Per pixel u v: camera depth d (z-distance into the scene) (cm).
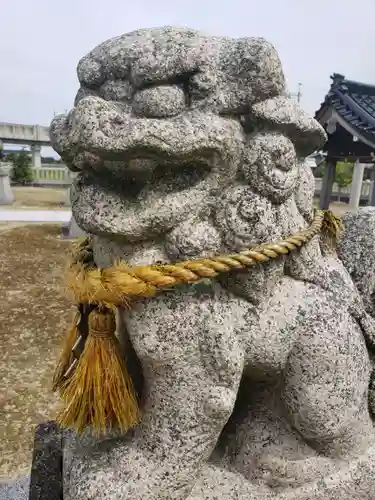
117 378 80
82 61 79
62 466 101
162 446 82
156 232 77
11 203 916
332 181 522
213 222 79
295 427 90
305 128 78
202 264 75
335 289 91
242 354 82
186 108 74
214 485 89
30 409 217
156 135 68
